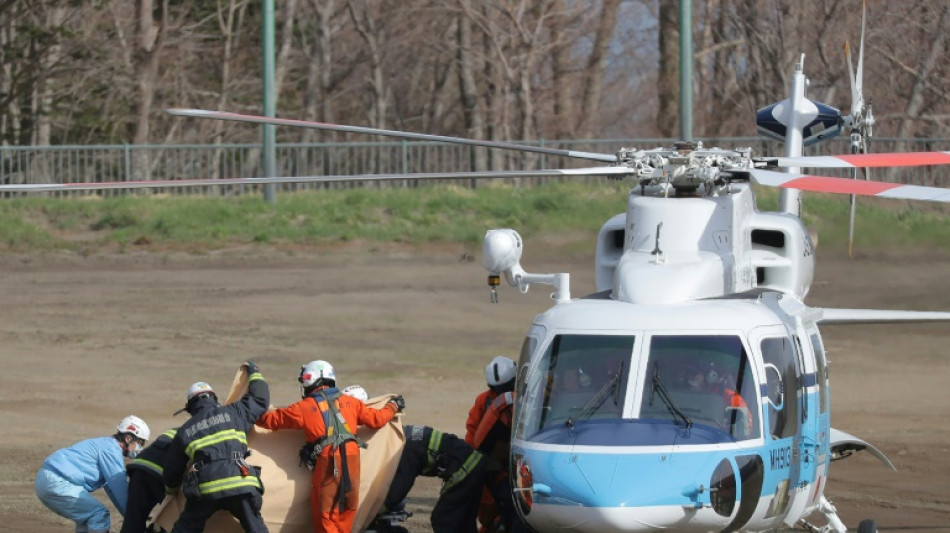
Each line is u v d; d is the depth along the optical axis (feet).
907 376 167.73
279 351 176.24
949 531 98.17
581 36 387.55
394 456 83.87
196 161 311.88
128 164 283.79
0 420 142.20
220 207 256.11
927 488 114.21
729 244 81.41
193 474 76.38
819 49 338.95
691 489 67.56
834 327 195.42
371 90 420.36
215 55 411.75
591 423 71.31
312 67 409.08
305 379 81.30
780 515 74.54
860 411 149.69
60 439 134.31
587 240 236.43
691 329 73.51
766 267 84.58
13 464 122.93
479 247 236.84
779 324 76.28
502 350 177.88
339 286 214.69
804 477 77.05
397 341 181.98
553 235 239.09
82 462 84.43
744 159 85.92
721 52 380.58
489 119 376.89
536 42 366.84
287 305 202.39
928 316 88.79
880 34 336.29
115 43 376.27
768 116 110.32
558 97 384.68
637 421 70.85
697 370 72.18
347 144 289.53
